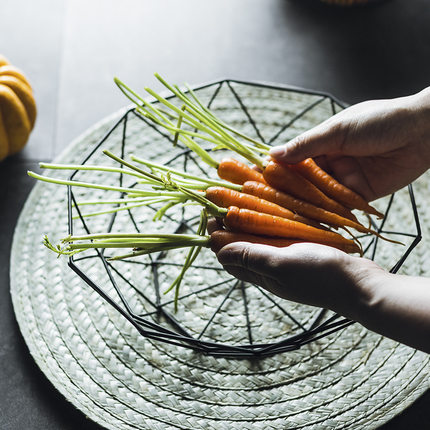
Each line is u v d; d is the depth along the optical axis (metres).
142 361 0.87
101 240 0.80
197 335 0.89
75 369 0.87
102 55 1.15
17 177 1.04
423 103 0.81
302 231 0.82
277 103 1.05
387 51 1.16
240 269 0.80
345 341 0.89
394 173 0.86
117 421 0.84
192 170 1.00
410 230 0.95
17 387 0.90
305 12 1.20
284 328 0.90
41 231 0.95
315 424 0.84
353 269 0.74
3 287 0.96
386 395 0.85
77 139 1.01
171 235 0.80
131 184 0.99
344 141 0.83
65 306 0.90
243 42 1.17
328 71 1.15
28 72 1.13
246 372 0.87
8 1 1.19
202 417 0.84
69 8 1.19
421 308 0.71
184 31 1.18
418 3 1.21
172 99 1.05
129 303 0.91
